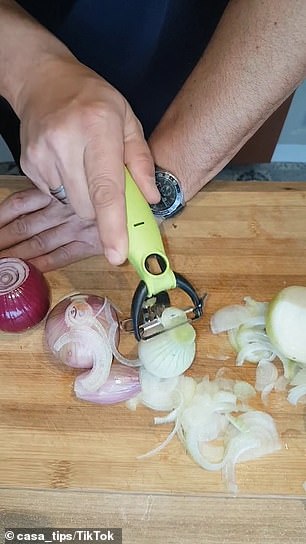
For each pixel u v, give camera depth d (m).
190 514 0.37
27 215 0.46
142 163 0.38
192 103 0.42
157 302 0.40
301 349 0.40
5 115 0.53
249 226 0.47
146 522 0.36
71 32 0.48
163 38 0.49
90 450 0.39
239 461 0.38
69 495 0.37
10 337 0.43
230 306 0.44
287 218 0.47
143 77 0.52
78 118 0.36
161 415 0.40
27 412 0.40
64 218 0.44
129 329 0.42
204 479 0.38
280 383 0.41
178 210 0.46
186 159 0.44
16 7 0.43
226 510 0.37
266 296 0.44
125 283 0.45
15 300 0.41
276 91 0.40
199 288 0.45
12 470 0.38
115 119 0.36
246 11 0.38
